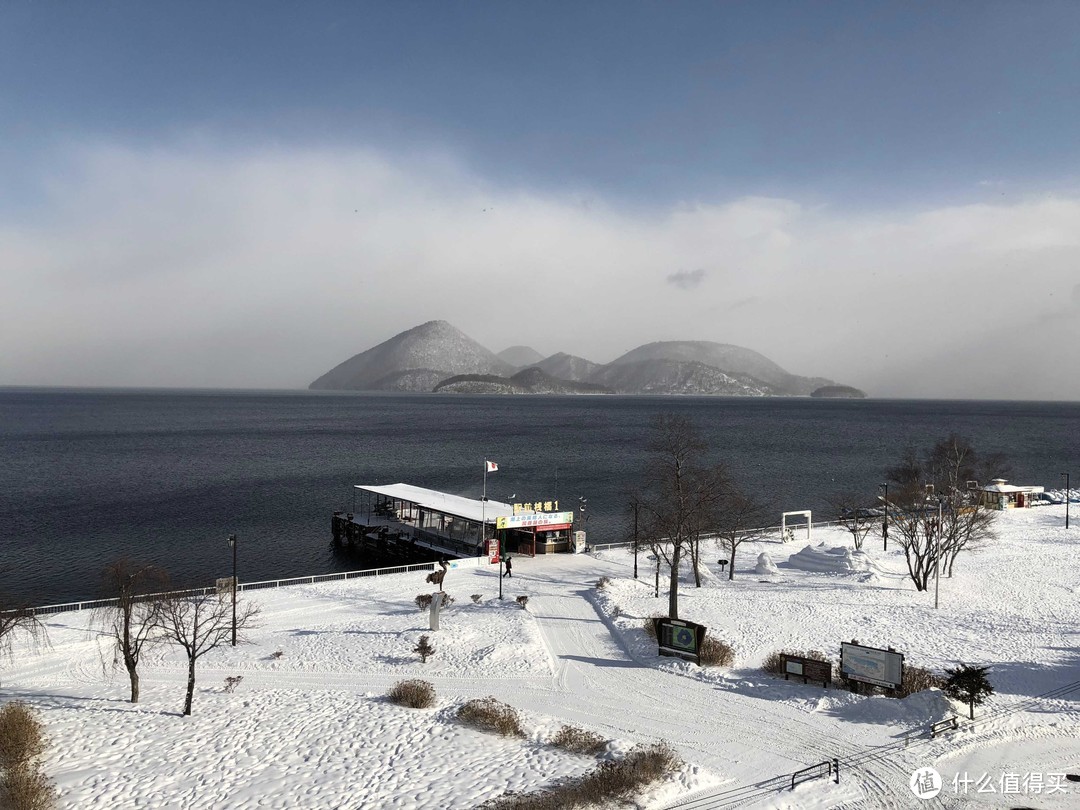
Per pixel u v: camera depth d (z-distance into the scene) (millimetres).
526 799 23203
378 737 29188
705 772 25906
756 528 85500
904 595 57156
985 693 32031
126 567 49875
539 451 191250
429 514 97062
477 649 42156
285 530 94062
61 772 26016
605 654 41469
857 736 29516
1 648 43469
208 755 27578
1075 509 106938
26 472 141250
